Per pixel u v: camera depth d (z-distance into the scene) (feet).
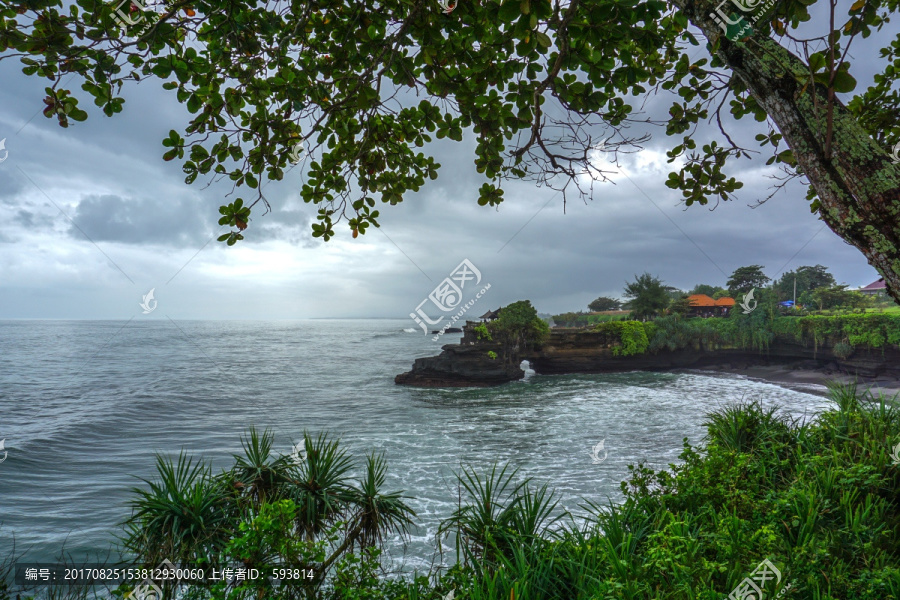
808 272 333.21
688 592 10.00
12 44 6.66
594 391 153.58
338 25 8.54
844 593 11.25
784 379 175.32
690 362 213.25
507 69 7.91
